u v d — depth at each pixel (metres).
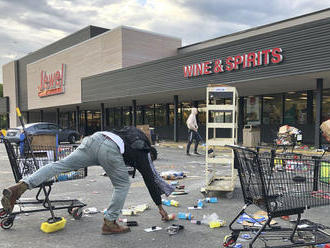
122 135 3.67
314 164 3.23
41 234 3.54
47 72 30.45
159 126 24.98
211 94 5.59
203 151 13.95
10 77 41.12
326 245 2.99
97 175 7.77
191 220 4.00
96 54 23.77
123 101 23.16
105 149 3.41
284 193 3.12
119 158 3.49
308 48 10.22
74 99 26.16
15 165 3.97
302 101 15.94
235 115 5.70
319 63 9.91
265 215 4.17
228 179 6.18
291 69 10.72
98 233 3.58
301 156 3.60
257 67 11.83
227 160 5.25
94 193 5.69
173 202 4.79
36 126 17.59
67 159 3.47
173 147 16.27
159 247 3.16
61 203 4.57
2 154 13.73
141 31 22.69
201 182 6.67
